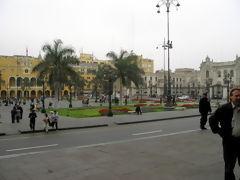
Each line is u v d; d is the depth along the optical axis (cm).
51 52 3331
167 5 3247
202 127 1431
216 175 638
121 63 3866
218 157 813
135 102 5006
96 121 1898
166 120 2033
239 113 466
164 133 1329
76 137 1262
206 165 726
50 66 3366
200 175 639
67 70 3419
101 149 959
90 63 11906
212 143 1037
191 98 7762
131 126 1669
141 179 616
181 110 2977
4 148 1015
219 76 9494
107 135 1304
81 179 625
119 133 1365
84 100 4859
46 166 743
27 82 8756
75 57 3431
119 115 2361
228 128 474
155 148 959
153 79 10450
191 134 1273
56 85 3453
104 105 4150
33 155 884
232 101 473
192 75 11269
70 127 1591
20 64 9575
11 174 674
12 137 1305
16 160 819
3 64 9238
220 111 485
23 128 1577
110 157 834
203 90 9900
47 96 10056
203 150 914
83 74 11262
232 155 481
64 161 795
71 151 934
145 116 2250
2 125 1758
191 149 933
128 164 748
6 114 2836
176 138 1166
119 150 936
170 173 658
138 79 3994
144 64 12281
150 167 714
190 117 2278
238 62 8844
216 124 489
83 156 854
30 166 746
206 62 9950
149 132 1377
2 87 9112
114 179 619
